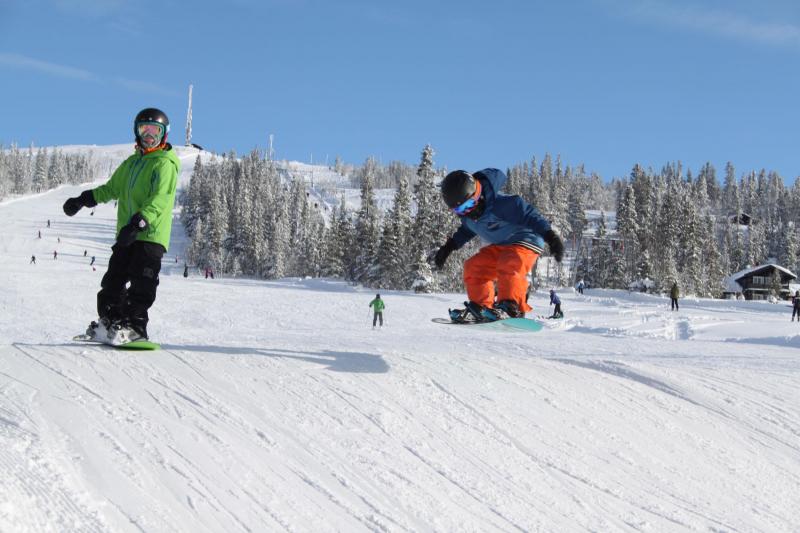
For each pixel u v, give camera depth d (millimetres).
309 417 4117
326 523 2865
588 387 5695
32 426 3238
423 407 4613
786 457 4965
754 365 8898
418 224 54188
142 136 5559
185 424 3693
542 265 83250
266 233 97688
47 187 160250
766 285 73750
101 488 2744
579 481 3932
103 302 5477
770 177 162875
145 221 5266
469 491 3492
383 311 31750
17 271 48438
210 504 2830
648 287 60781
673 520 3656
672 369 6648
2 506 2299
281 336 17719
